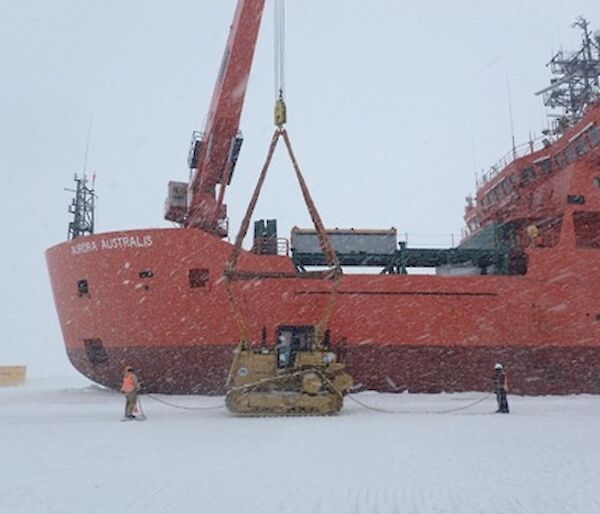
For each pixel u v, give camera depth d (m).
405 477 8.48
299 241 27.36
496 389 18.45
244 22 23.89
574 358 25.34
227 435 12.88
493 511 6.68
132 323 23.84
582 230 27.81
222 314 23.55
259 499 7.24
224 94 24.72
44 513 6.73
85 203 32.03
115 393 25.61
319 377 17.94
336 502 7.11
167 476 8.55
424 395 23.95
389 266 27.55
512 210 30.73
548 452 10.52
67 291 25.50
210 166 26.47
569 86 33.03
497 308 25.06
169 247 23.72
